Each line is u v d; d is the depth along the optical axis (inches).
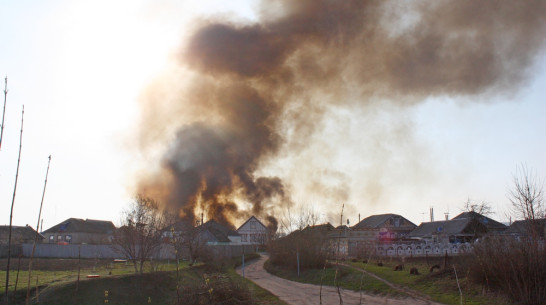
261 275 1419.8
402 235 2463.1
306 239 1382.9
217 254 1635.1
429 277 935.7
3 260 1418.6
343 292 991.0
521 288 695.1
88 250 1609.3
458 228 1903.3
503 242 778.2
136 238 1125.1
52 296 771.4
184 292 750.5
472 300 743.7
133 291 903.1
